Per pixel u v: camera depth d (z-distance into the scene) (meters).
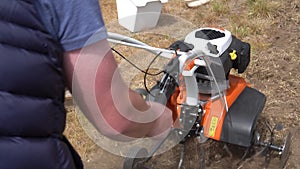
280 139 3.42
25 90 1.23
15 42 1.22
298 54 4.38
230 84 3.00
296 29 4.76
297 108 3.77
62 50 1.31
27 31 1.24
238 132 2.80
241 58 2.87
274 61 4.28
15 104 1.21
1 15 1.22
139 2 4.16
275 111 3.73
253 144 3.06
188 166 3.24
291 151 3.41
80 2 1.28
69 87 1.38
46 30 1.29
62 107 1.34
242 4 5.17
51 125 1.29
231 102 2.90
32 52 1.24
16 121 1.21
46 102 1.27
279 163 3.22
